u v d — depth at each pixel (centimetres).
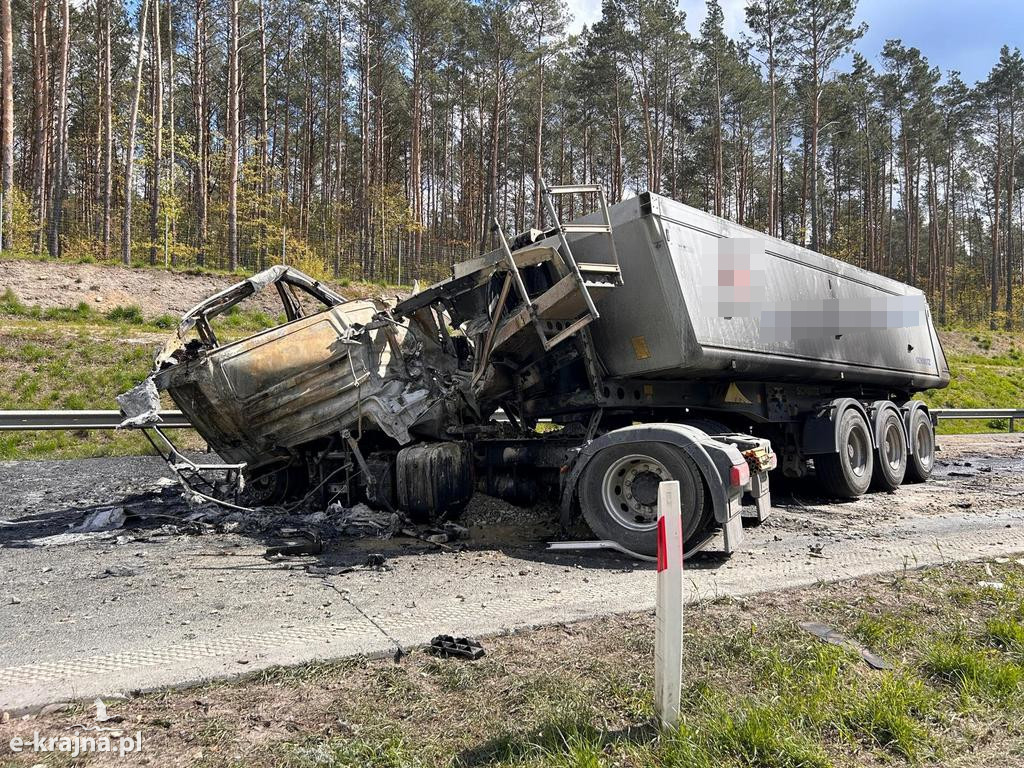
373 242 3903
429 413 705
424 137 4772
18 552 586
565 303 643
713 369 682
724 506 536
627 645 362
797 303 825
